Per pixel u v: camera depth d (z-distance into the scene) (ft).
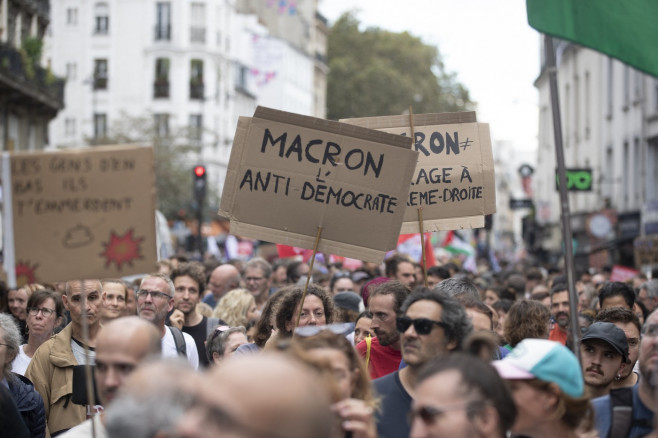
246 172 22.22
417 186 25.59
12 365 24.38
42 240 17.02
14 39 127.34
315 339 14.75
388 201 22.07
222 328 25.57
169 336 25.64
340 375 14.51
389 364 22.20
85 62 234.99
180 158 195.31
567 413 14.37
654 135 113.19
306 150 22.18
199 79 235.40
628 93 124.06
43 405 21.97
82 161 17.07
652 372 15.90
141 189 17.08
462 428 12.33
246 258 83.46
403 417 17.30
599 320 23.91
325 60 316.40
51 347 24.13
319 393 9.10
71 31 235.40
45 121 145.18
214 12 239.71
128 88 234.79
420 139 25.77
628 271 60.13
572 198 154.81
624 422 16.37
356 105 272.51
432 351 17.25
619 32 20.94
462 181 25.62
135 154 17.10
